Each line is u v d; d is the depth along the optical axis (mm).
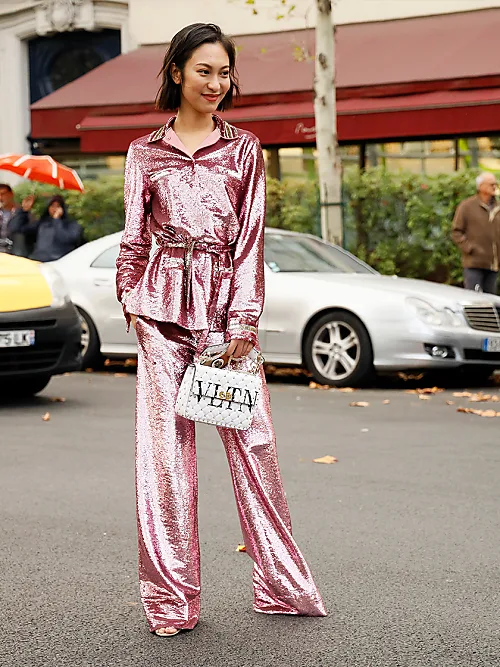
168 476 4305
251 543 4539
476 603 4777
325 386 12367
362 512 6473
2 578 5207
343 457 8156
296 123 17938
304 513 6449
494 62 17406
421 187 17125
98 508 6582
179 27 22750
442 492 7000
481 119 16766
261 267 4340
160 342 4312
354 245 17578
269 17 21750
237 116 18375
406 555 5562
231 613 4621
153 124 19109
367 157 20297
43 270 11086
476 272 15062
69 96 20234
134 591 4992
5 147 24891
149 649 4211
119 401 11125
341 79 18109
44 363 10711
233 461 4426
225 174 4297
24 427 9477
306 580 4551
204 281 4301
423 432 9289
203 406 4234
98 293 13586
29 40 24844
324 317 12352
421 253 17188
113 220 19391
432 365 11922
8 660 4117
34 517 6371
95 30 24000
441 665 4031
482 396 11484
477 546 5734
